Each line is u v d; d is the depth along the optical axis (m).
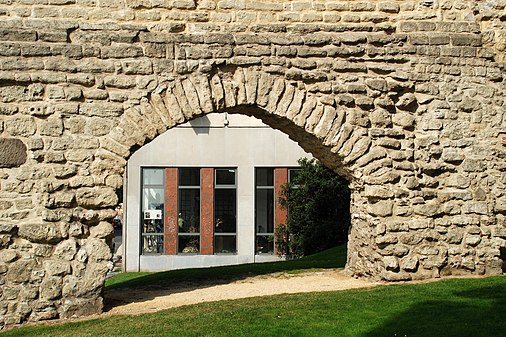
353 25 10.67
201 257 23.86
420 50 10.79
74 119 9.50
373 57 10.63
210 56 10.04
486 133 10.99
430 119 10.82
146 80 9.80
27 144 9.30
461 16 11.08
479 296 8.86
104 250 9.45
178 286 11.98
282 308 8.66
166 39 9.92
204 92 10.01
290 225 21.95
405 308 8.34
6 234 9.01
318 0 10.62
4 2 9.68
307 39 10.39
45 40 9.50
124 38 9.77
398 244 10.56
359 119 10.57
